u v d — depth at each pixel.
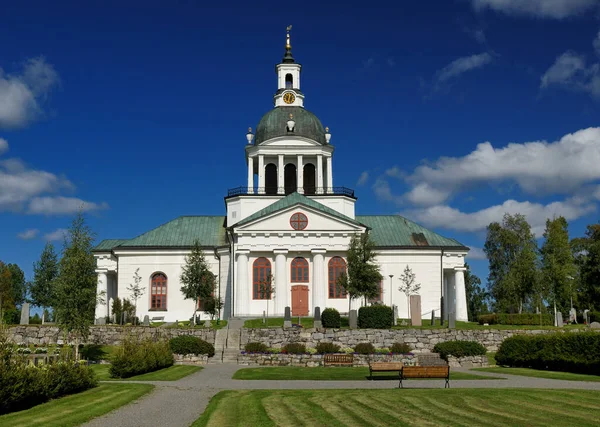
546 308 91.50
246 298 70.38
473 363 46.84
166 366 44.50
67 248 50.22
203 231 80.88
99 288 78.69
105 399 27.48
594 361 39.44
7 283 109.25
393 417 23.14
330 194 80.12
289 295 71.38
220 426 21.84
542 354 43.78
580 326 63.44
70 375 29.08
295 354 48.16
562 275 81.56
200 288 66.62
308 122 85.69
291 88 88.94
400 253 76.69
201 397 29.08
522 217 103.56
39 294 71.62
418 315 61.75
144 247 76.25
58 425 21.72
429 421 22.38
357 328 56.44
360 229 71.62
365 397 27.75
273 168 85.19
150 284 76.12
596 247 84.69
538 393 28.50
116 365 37.91
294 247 71.31
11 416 23.34
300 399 27.42
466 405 25.47
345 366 46.53
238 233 71.25
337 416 23.47
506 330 56.72
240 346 53.91
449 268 77.12
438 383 35.41
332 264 72.12
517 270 83.25
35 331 56.06
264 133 85.19
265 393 29.69
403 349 52.50
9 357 25.12
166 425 22.23
